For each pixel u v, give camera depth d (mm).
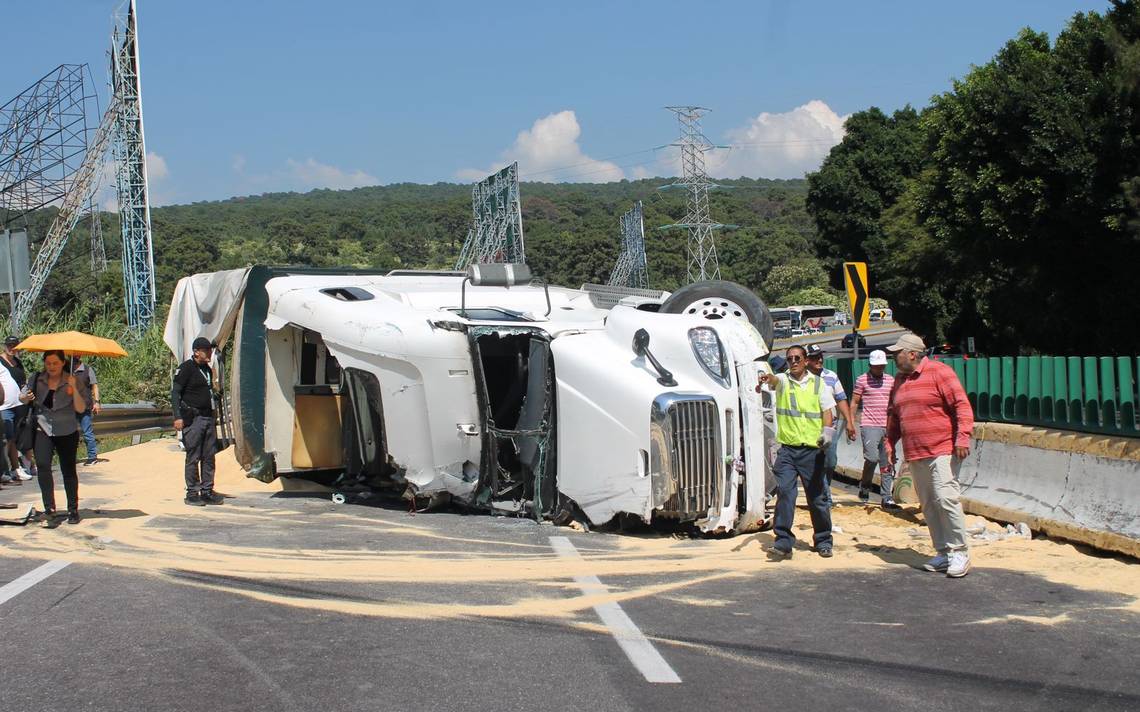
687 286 10867
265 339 11508
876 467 12328
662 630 5973
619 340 9211
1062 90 20984
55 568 7625
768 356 9172
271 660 5395
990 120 21828
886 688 4988
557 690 4934
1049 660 5434
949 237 24531
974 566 7711
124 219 35531
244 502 10992
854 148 43281
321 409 11531
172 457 15719
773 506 9594
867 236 42094
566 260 91125
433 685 5000
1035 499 9031
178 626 6043
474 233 45156
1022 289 24781
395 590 6906
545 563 7723
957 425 7438
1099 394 8539
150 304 35469
